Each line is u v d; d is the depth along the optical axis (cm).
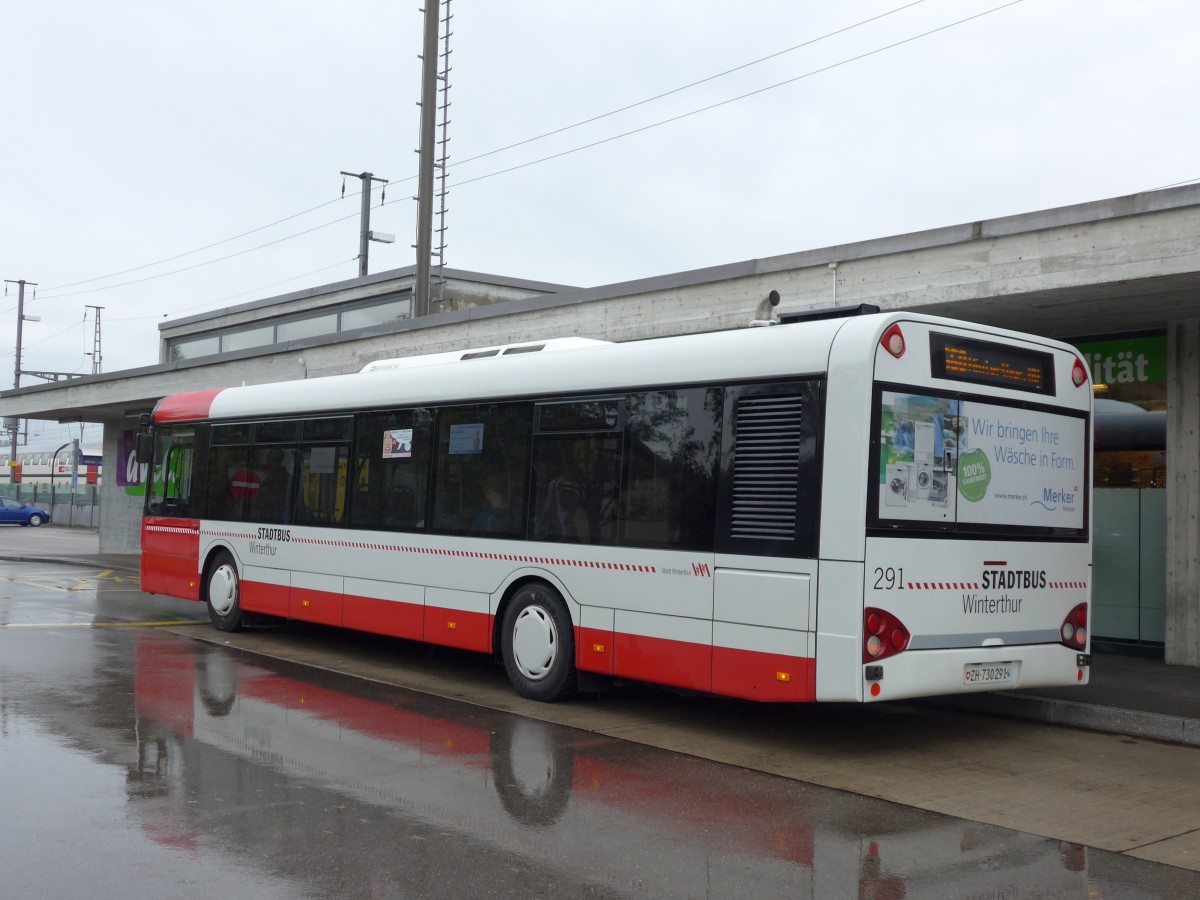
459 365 1053
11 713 848
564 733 827
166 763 703
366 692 984
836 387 738
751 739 824
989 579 784
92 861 520
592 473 905
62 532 4809
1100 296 1033
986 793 679
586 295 1480
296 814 600
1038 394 829
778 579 757
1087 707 884
